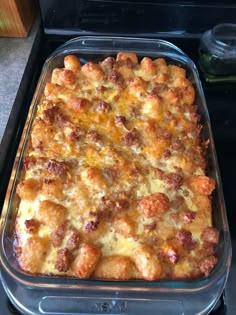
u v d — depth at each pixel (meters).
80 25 0.44
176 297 0.28
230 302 0.29
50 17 0.43
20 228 0.29
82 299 0.28
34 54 0.44
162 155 0.33
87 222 0.28
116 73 0.38
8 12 0.41
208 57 0.43
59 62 0.41
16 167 0.32
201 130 0.36
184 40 0.45
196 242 0.29
